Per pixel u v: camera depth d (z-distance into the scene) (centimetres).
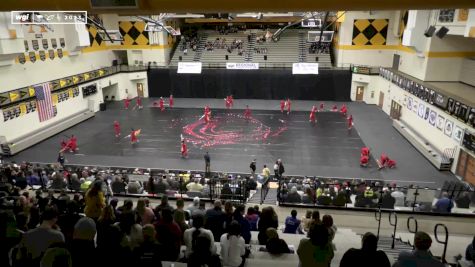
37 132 2658
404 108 2905
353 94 3769
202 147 2503
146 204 832
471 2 560
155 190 1359
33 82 2688
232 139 2655
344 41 3703
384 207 1215
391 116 3209
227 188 1359
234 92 3894
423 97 2517
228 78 3850
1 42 2212
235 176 1803
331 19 3619
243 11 638
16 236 561
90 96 3394
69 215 656
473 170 1886
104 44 3831
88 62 3503
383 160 2156
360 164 2225
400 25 3353
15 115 2486
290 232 898
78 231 488
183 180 1498
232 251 568
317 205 1238
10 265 527
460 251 907
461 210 1210
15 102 2475
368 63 3706
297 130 2847
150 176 1416
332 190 1349
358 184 1469
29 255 482
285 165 2209
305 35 4178
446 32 2134
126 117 3253
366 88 3694
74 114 3134
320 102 3750
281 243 646
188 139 2655
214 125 2977
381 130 2869
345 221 1188
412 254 435
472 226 1130
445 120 2191
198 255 456
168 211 600
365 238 416
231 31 4453
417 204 1254
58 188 1365
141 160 2286
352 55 3722
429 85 2489
